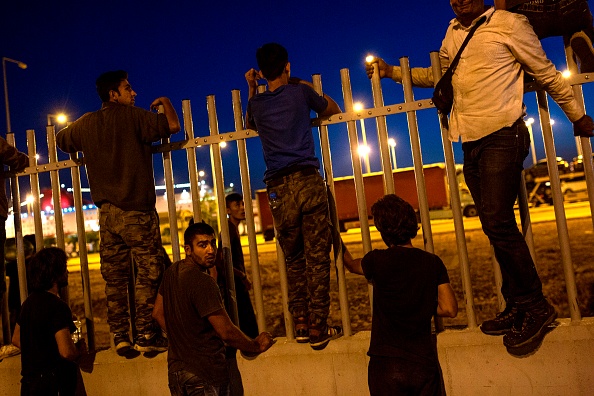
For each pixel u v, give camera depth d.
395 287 3.33
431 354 3.31
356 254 16.86
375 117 4.22
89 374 4.69
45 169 4.97
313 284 4.04
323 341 4.10
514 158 3.58
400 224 3.42
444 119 4.07
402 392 3.27
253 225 4.48
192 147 4.59
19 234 5.10
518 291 3.68
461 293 9.77
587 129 3.74
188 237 3.87
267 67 4.12
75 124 4.62
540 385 3.78
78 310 12.23
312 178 3.99
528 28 3.54
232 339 3.79
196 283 3.75
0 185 4.96
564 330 3.75
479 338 3.91
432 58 4.05
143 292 4.37
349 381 4.12
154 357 4.52
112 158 4.37
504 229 3.61
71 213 27.45
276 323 9.08
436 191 28.06
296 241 4.13
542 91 3.95
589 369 3.71
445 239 18.78
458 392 3.93
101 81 4.51
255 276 4.46
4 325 5.23
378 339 3.37
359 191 4.25
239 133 4.48
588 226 17.03
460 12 3.64
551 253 13.47
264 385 4.29
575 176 28.25
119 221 4.38
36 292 4.13
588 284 9.52
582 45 3.75
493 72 3.56
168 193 4.66
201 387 3.68
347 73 4.28
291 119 4.01
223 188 4.57
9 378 4.89
